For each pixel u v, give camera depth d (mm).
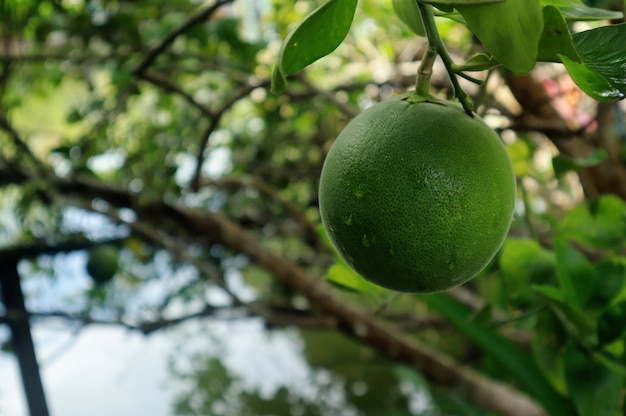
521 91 985
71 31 1383
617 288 742
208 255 1706
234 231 1406
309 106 1522
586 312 740
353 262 530
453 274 514
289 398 2236
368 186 504
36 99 1815
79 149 1373
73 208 1475
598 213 811
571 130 1000
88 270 1556
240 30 1413
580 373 738
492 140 520
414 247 501
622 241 803
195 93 1665
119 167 1515
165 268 1778
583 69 448
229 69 1394
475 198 502
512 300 810
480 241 509
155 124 1633
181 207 1396
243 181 1533
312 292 1376
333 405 2303
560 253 754
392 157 502
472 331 1047
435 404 1434
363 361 1876
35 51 1479
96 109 1405
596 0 708
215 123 1229
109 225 1554
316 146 1733
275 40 1458
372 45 1479
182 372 1955
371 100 1385
